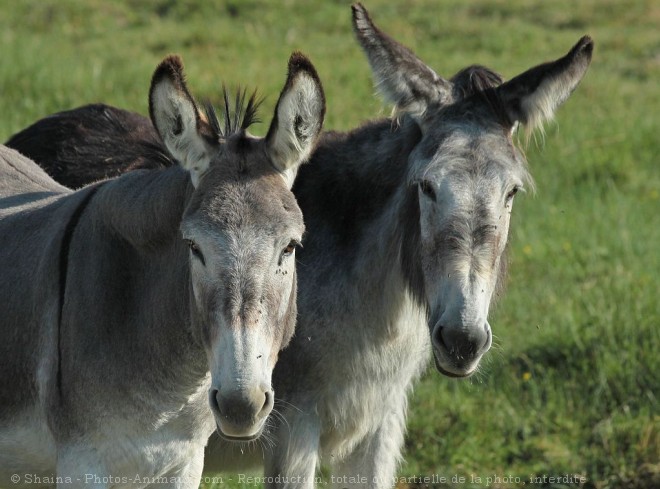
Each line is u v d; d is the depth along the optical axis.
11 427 14.74
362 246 16.36
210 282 11.89
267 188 12.37
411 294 15.66
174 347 13.60
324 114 12.84
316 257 16.52
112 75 42.75
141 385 13.80
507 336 26.55
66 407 13.76
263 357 11.78
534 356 25.80
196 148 12.66
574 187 38.19
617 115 45.72
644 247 32.69
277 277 12.11
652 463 21.98
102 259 13.98
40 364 14.22
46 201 16.00
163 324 13.59
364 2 62.66
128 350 13.81
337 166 16.92
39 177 17.94
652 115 46.75
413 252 15.43
